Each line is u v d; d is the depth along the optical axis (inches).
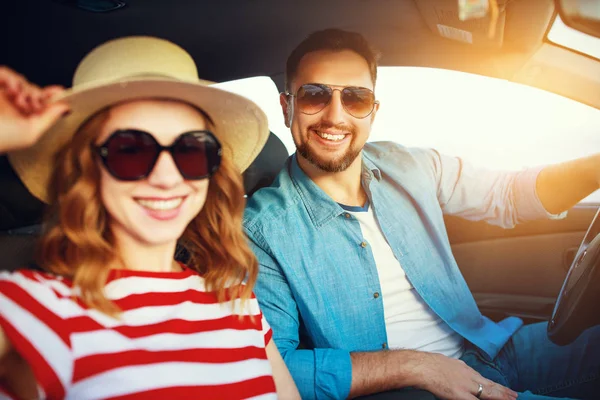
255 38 77.2
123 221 38.5
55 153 40.3
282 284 65.7
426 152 82.4
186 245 48.1
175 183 38.5
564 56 72.9
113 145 36.7
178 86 37.5
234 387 40.0
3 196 53.4
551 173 80.5
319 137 68.9
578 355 71.5
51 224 39.0
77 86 36.0
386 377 58.7
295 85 71.0
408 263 72.0
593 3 63.1
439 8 67.3
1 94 33.4
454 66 81.6
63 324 34.6
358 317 66.9
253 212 67.6
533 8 63.5
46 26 69.9
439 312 72.5
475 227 94.5
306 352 60.9
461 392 59.4
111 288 38.4
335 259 67.6
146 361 36.5
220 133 46.7
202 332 41.1
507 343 77.4
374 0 70.2
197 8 69.9
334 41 68.9
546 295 91.9
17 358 34.8
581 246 66.0
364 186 73.2
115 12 69.0
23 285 34.7
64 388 33.4
